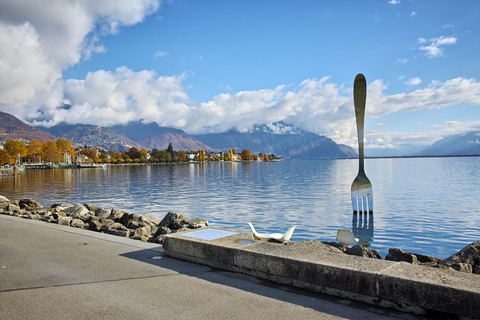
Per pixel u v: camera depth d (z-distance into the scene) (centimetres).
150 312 489
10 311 496
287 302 525
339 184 5359
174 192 4466
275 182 6134
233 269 679
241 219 2211
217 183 6209
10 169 11844
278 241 947
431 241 1538
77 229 1182
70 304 520
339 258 602
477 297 434
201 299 537
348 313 485
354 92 2173
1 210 1891
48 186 5972
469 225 1875
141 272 677
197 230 854
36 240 991
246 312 488
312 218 2216
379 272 518
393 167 12581
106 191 4781
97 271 684
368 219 2134
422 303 474
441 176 6575
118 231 1225
